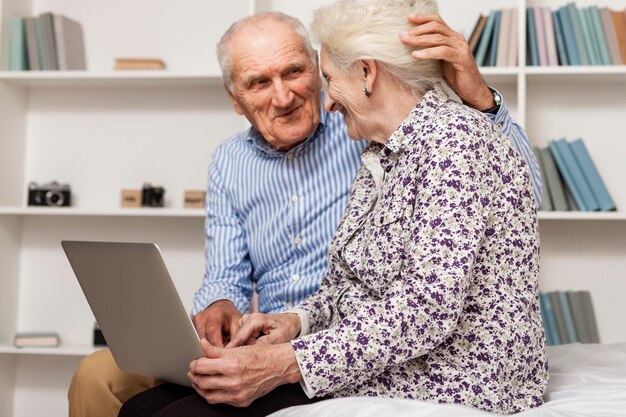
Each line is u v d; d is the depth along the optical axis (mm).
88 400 1959
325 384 1389
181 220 3719
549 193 3254
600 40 3230
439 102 1557
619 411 1462
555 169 3273
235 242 2406
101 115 3762
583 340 3314
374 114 1599
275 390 1554
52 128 3785
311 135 2287
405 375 1484
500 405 1446
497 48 3264
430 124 1497
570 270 3467
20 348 3566
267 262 2336
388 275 1508
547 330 3311
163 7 3699
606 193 3230
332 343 1384
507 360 1463
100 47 3719
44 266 3807
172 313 1438
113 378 1961
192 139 3711
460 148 1435
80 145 3768
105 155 3756
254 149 2410
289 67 2191
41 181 3777
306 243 2268
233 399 1410
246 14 3662
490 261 1475
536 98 3463
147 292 1454
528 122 3465
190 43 3684
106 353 2055
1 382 3699
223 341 2035
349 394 1514
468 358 1459
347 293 1655
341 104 1656
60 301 3799
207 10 3684
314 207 2271
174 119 3725
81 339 3793
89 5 3727
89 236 3781
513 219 1493
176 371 1574
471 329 1462
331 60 1604
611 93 3438
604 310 3443
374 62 1561
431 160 1440
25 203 3768
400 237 1498
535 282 1530
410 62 1556
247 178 2385
